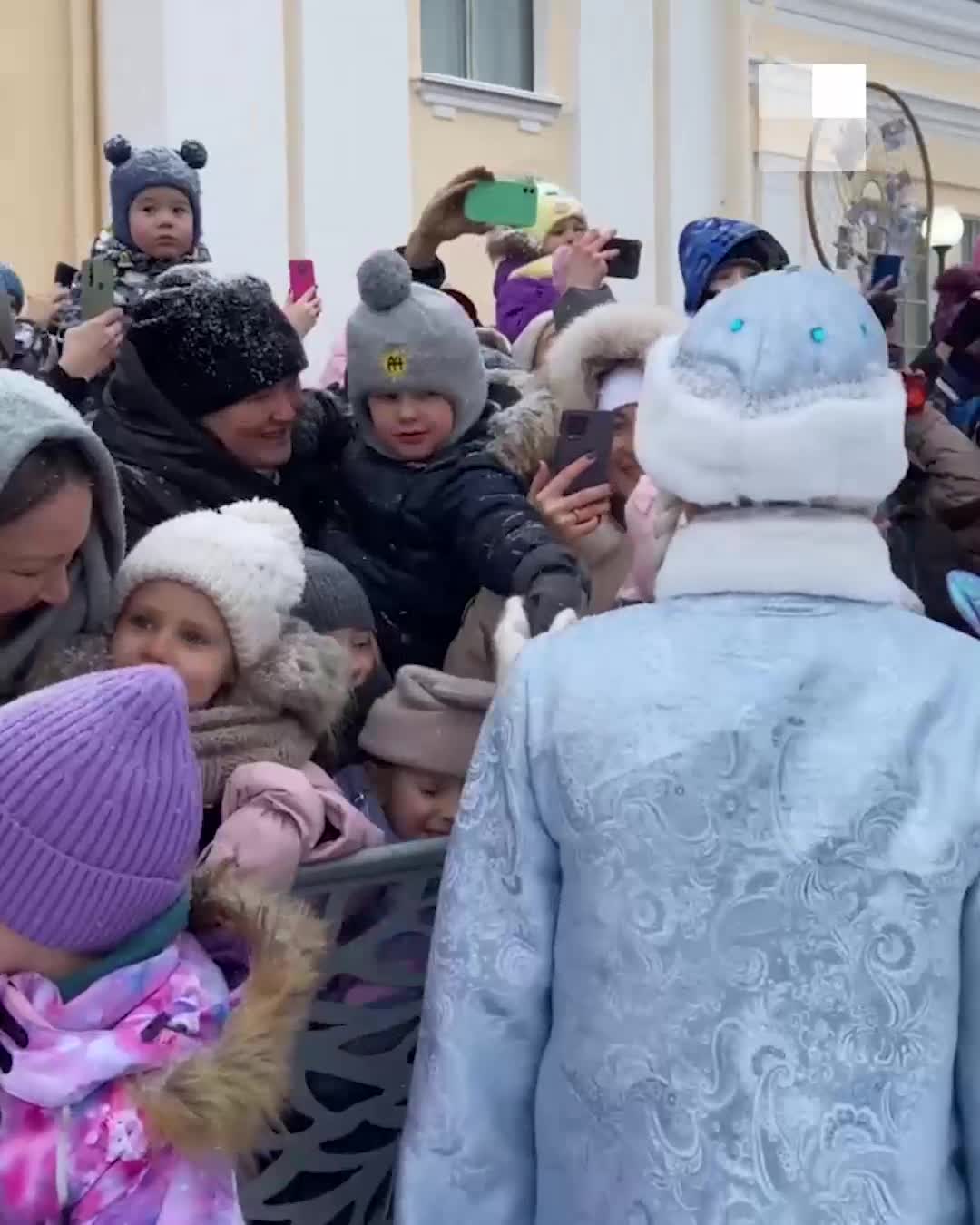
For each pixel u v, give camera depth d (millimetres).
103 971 1182
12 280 3221
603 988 1183
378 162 5754
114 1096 1146
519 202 2711
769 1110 1123
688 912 1164
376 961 1411
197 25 5230
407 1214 1212
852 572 1246
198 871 1307
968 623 1784
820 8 7793
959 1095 1161
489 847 1262
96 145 5336
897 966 1135
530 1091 1245
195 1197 1155
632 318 2227
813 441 1201
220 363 1937
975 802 1168
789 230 7230
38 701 1179
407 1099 1435
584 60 6668
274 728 1562
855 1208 1107
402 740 1696
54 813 1131
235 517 1655
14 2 5203
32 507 1396
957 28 8438
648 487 1806
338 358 2834
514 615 1665
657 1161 1140
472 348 2119
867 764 1174
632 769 1200
